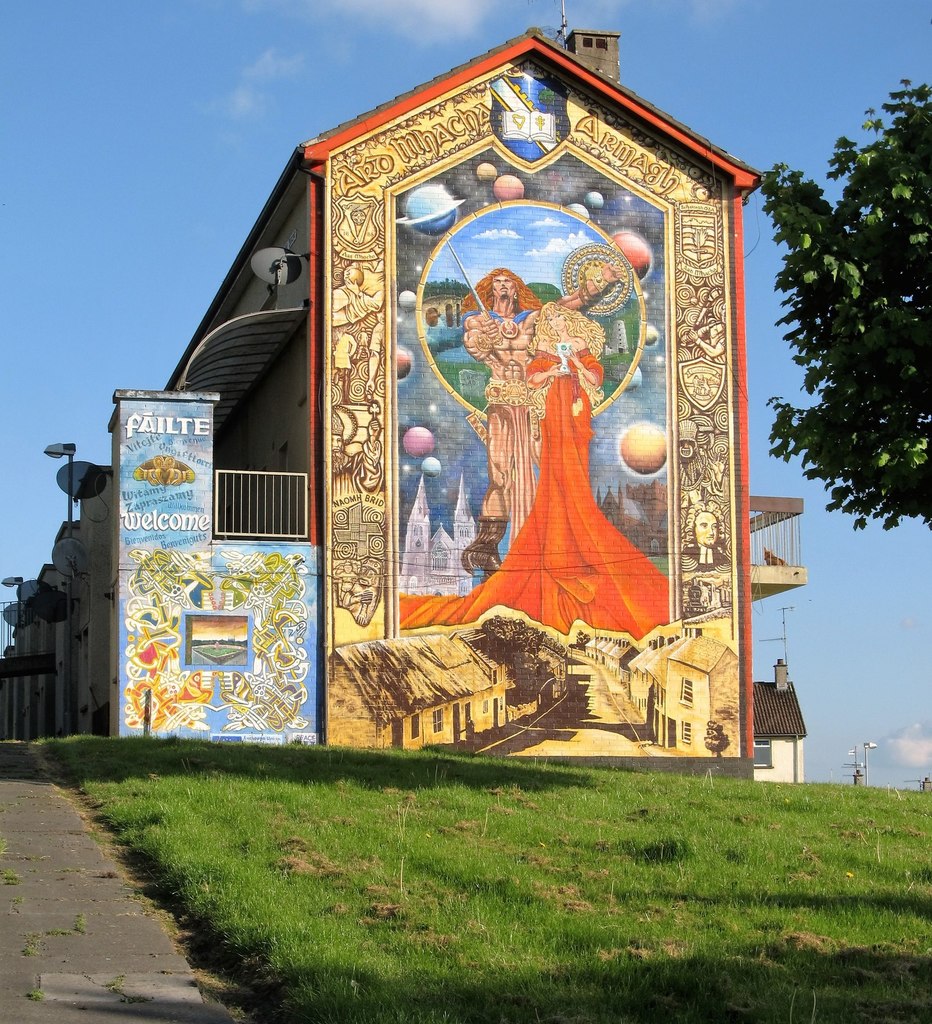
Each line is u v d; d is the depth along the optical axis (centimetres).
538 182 2895
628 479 2855
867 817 1762
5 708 5550
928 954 1088
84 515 3731
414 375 2798
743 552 2883
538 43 2908
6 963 995
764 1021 905
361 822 1497
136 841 1407
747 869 1370
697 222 2955
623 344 2888
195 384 3325
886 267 1905
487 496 2795
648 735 2784
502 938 1072
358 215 2816
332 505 2744
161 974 986
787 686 5434
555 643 2778
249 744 2259
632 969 999
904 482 1834
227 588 2695
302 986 928
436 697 2723
